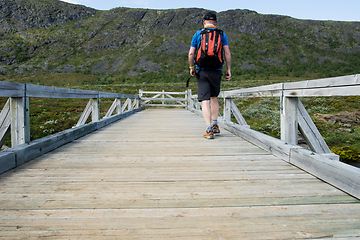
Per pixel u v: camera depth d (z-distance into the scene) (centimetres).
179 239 109
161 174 198
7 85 205
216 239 109
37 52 17125
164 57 16512
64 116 1035
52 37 18862
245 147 302
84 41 19150
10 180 181
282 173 200
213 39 306
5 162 201
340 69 13250
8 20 19700
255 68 14738
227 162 234
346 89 156
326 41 17875
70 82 12038
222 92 479
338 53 16275
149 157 254
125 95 809
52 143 286
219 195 157
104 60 16988
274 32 19500
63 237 110
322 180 182
